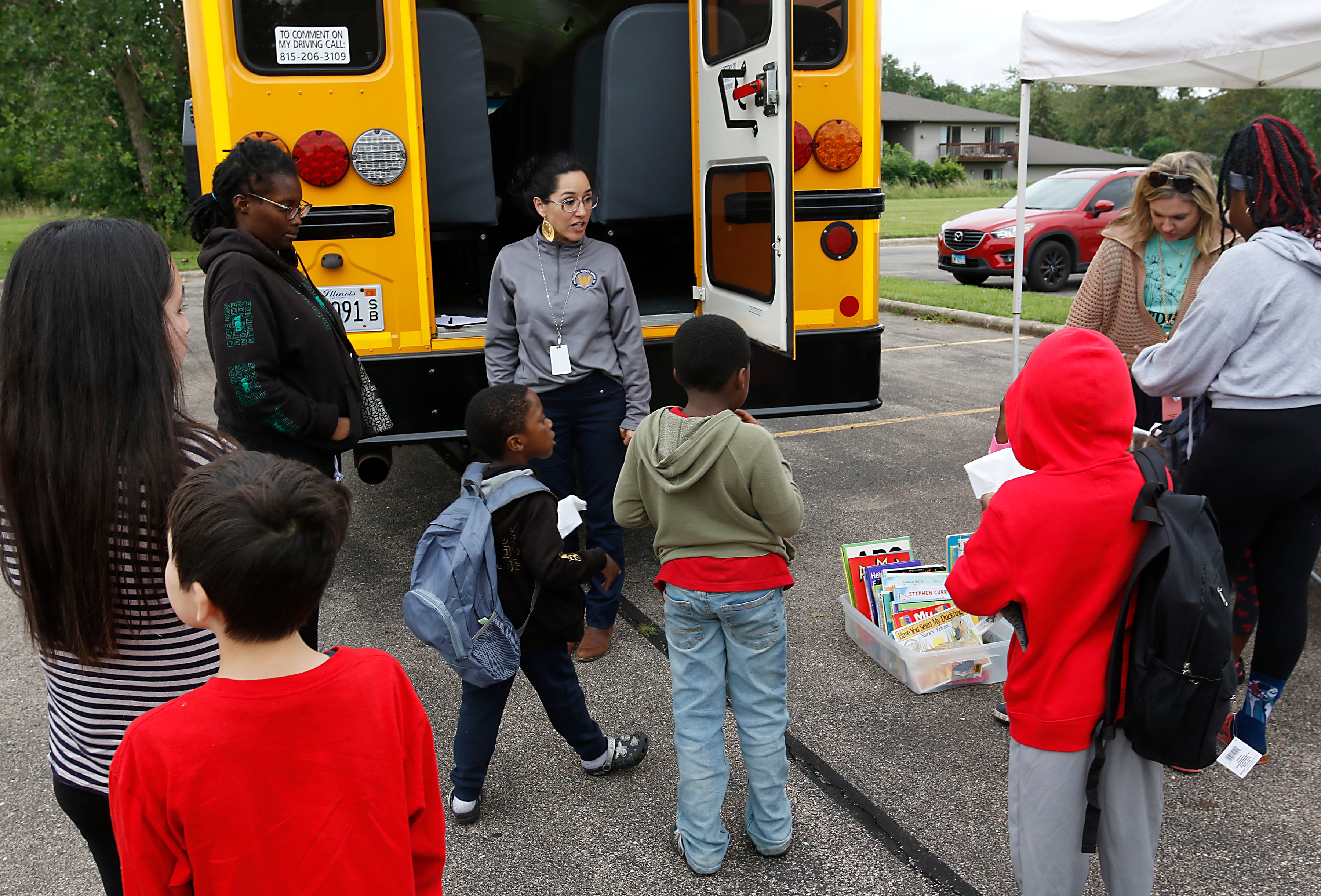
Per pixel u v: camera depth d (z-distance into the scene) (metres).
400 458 6.21
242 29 3.41
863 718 3.04
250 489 1.18
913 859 2.39
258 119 3.46
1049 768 1.81
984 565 1.82
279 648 1.23
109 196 24.22
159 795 1.16
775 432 6.52
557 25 5.52
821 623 3.73
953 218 29.09
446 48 3.97
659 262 5.23
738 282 3.77
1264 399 2.47
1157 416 3.50
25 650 3.72
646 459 2.23
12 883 2.41
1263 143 2.46
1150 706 1.68
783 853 2.41
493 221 4.20
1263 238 2.46
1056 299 12.05
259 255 2.39
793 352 3.21
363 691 1.26
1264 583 2.63
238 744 1.17
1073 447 1.76
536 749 2.96
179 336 1.47
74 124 23.41
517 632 2.46
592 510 3.51
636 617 3.86
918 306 11.62
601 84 4.62
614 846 2.49
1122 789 1.82
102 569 1.33
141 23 22.88
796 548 4.45
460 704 3.22
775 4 3.17
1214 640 1.65
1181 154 3.23
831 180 3.89
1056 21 4.48
